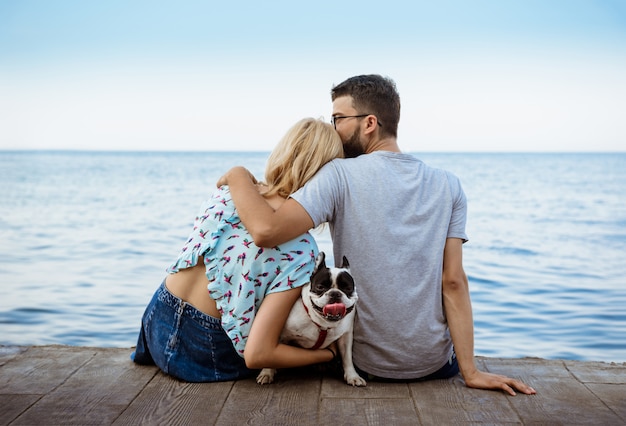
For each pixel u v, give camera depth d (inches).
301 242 103.7
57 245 426.9
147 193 960.3
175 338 105.9
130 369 113.1
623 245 448.1
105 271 325.7
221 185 110.0
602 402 99.7
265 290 102.5
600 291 284.8
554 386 106.9
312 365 115.1
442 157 3737.7
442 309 108.5
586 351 199.3
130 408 95.4
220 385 105.9
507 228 557.3
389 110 111.0
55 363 115.8
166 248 414.0
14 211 684.7
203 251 102.3
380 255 103.8
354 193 104.0
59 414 92.9
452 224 107.7
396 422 91.4
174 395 100.8
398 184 105.0
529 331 220.8
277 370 113.9
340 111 112.2
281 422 90.9
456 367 113.1
